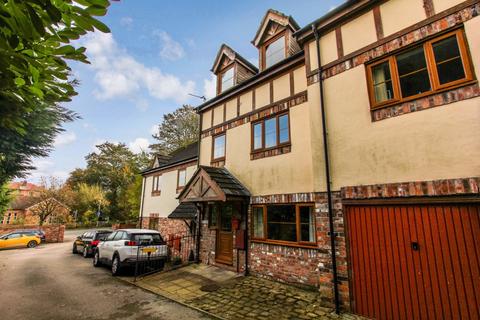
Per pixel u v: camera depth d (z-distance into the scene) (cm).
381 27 550
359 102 555
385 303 460
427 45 484
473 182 396
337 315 492
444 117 442
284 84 819
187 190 954
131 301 609
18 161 761
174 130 3394
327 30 643
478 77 417
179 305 577
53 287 745
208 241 976
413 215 453
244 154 905
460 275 395
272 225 772
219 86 1135
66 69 213
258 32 957
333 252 532
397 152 484
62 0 160
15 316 522
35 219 3406
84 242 1562
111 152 4825
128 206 3234
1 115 250
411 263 443
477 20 431
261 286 682
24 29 154
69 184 4462
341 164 559
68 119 693
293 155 752
